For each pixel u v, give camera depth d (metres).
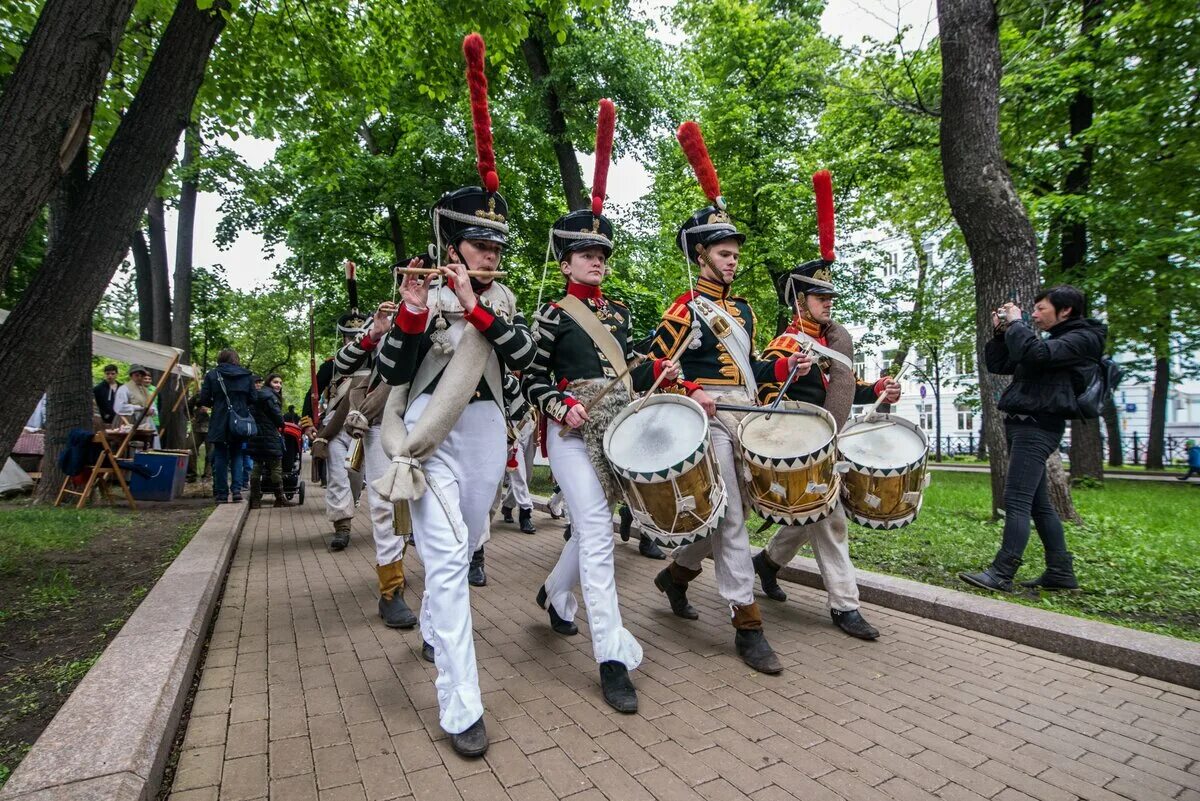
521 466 6.79
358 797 2.08
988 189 6.21
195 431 13.51
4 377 3.76
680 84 13.45
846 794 2.11
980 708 2.71
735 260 3.37
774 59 15.98
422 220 15.00
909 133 12.57
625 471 2.65
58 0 3.49
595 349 3.00
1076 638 3.24
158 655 2.78
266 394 8.72
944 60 6.39
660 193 16.66
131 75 7.71
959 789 2.14
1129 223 10.90
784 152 15.12
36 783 1.83
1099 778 2.21
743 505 3.20
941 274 19.45
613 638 2.78
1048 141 12.22
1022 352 3.97
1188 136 10.65
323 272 15.80
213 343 26.41
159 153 4.31
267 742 2.42
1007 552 4.18
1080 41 10.51
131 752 2.01
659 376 2.92
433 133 12.81
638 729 2.53
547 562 5.42
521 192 14.73
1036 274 6.27
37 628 3.41
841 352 3.74
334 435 5.68
